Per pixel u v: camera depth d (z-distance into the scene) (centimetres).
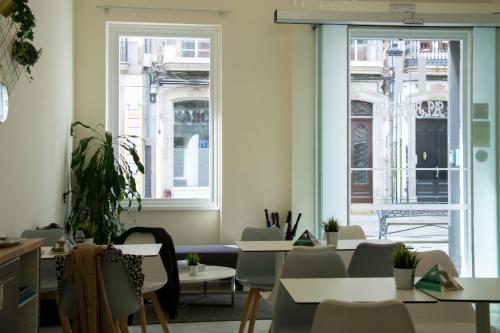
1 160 414
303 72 664
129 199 625
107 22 654
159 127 676
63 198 599
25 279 344
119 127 669
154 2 657
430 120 679
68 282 321
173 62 680
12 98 438
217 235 672
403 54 678
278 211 670
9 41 430
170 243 484
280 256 434
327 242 440
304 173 662
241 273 489
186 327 490
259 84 670
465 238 675
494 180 671
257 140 670
